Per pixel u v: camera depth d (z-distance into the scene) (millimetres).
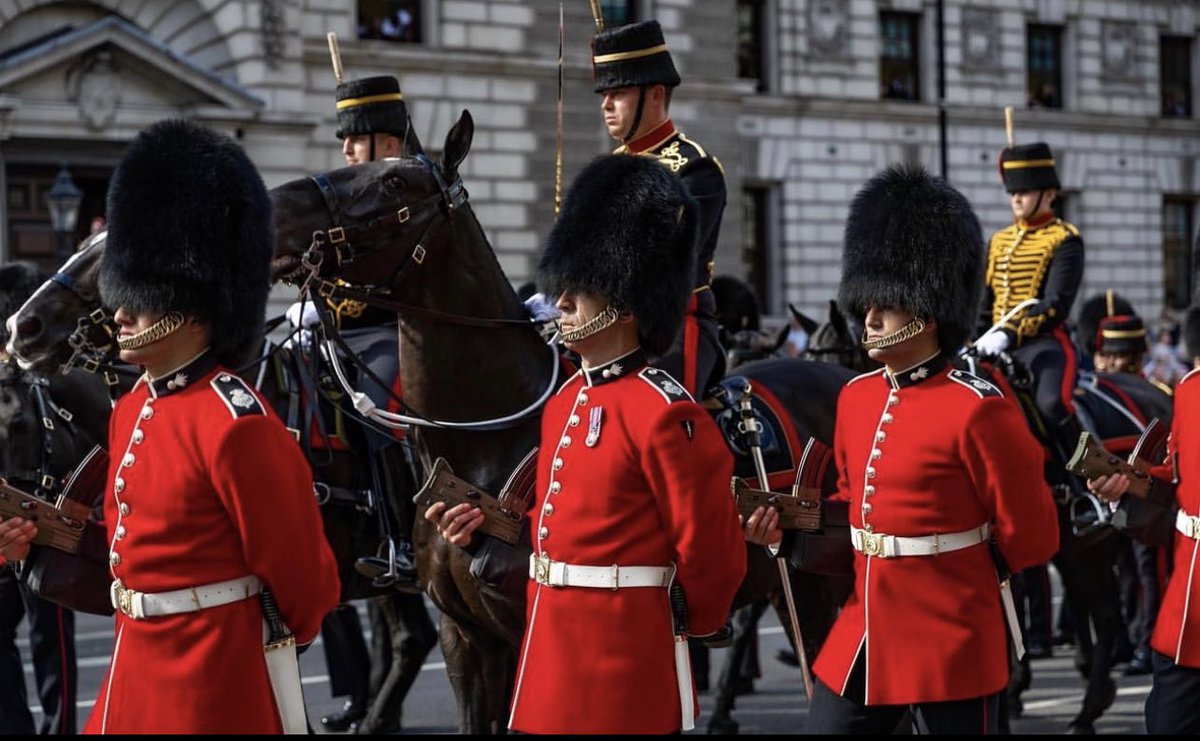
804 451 12945
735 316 24688
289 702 9586
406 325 12633
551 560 10430
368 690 19234
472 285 12695
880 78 69500
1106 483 14062
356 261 12344
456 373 12562
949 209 11812
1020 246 20000
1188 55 80188
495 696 13211
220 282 9797
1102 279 76000
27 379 14469
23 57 44531
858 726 11414
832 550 12312
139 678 9453
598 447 10289
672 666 10211
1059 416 18750
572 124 57031
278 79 49875
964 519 11281
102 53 45812
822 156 67125
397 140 16281
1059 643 25062
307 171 50844
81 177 47812
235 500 9258
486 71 55000
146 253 9656
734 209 61344
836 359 21328
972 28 71500
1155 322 75750
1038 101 74625
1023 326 19328
